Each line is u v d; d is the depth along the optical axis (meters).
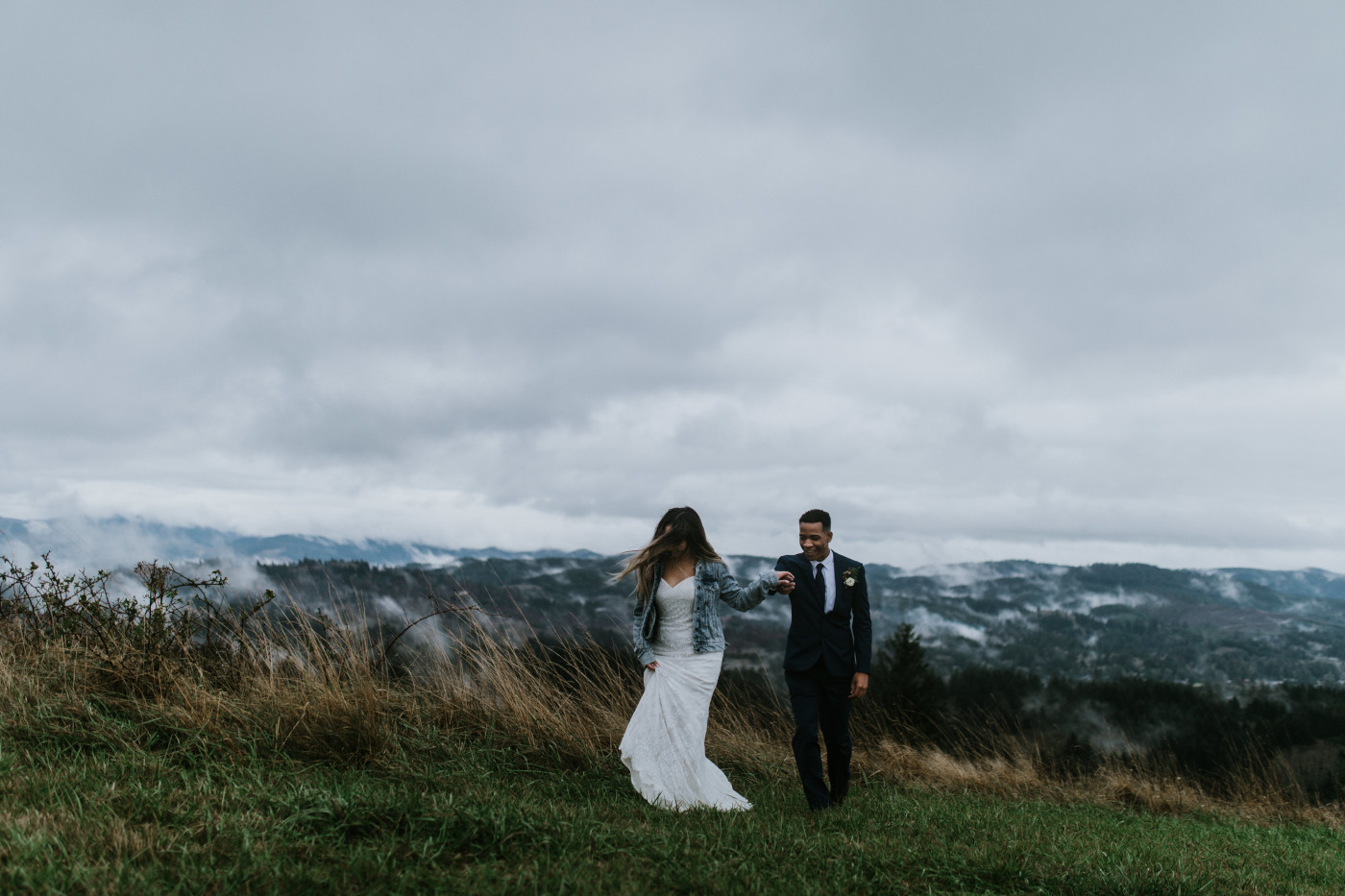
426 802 3.37
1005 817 5.27
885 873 3.29
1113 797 7.59
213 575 5.55
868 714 7.93
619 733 5.74
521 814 3.29
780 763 6.44
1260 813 7.70
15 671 4.73
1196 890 3.42
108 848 2.60
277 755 4.30
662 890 2.80
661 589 4.80
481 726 5.45
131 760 3.77
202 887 2.35
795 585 5.11
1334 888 4.08
